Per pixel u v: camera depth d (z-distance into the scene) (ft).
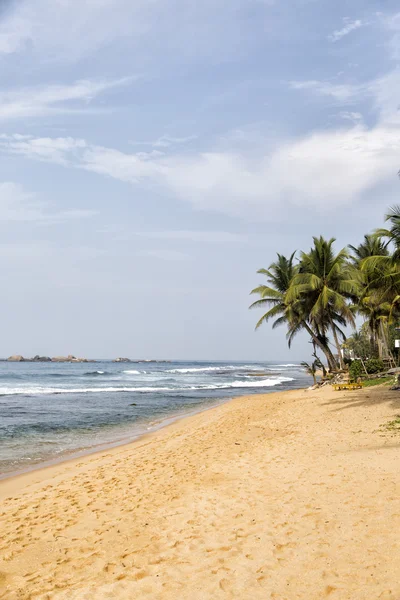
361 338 153.69
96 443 51.47
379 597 13.08
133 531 21.56
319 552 16.61
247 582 15.16
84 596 15.40
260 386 161.17
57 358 631.97
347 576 14.58
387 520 18.54
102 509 25.75
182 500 25.72
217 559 17.24
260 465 32.09
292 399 84.79
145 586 15.72
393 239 75.72
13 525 23.91
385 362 115.65
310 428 47.80
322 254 109.50
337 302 103.14
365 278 107.45
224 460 35.32
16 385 160.56
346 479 25.59
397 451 31.37
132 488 29.78
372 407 58.49
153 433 57.93
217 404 94.94
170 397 112.98
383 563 15.02
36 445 50.29
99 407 89.56
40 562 18.81
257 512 22.03
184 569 16.76
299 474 28.19
